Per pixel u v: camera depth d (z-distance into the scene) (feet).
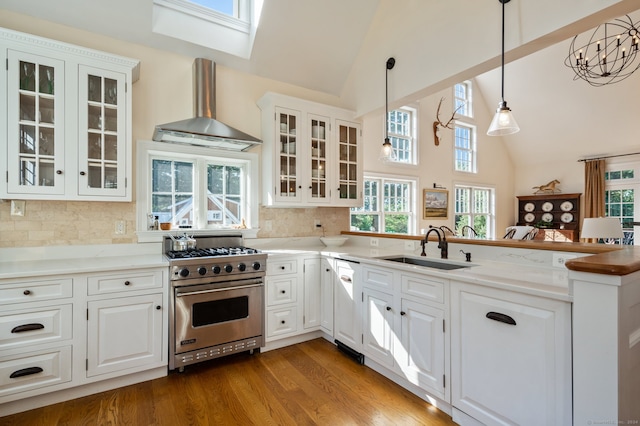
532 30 6.43
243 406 6.40
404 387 7.10
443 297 6.09
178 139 8.82
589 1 5.61
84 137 7.25
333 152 11.10
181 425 5.82
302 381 7.38
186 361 7.58
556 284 4.98
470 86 23.58
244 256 8.32
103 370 6.73
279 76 11.04
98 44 8.35
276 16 9.48
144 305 7.14
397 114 18.98
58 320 6.30
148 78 8.98
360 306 8.24
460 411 5.82
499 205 25.63
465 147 23.39
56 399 6.43
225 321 8.13
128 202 8.61
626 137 20.61
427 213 20.10
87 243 8.09
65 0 7.48
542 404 4.61
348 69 11.71
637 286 4.16
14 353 5.94
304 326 9.58
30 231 7.48
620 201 21.50
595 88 19.56
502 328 5.13
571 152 23.49
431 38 8.70
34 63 6.75
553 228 24.32
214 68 9.68
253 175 10.62
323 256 9.76
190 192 9.86
